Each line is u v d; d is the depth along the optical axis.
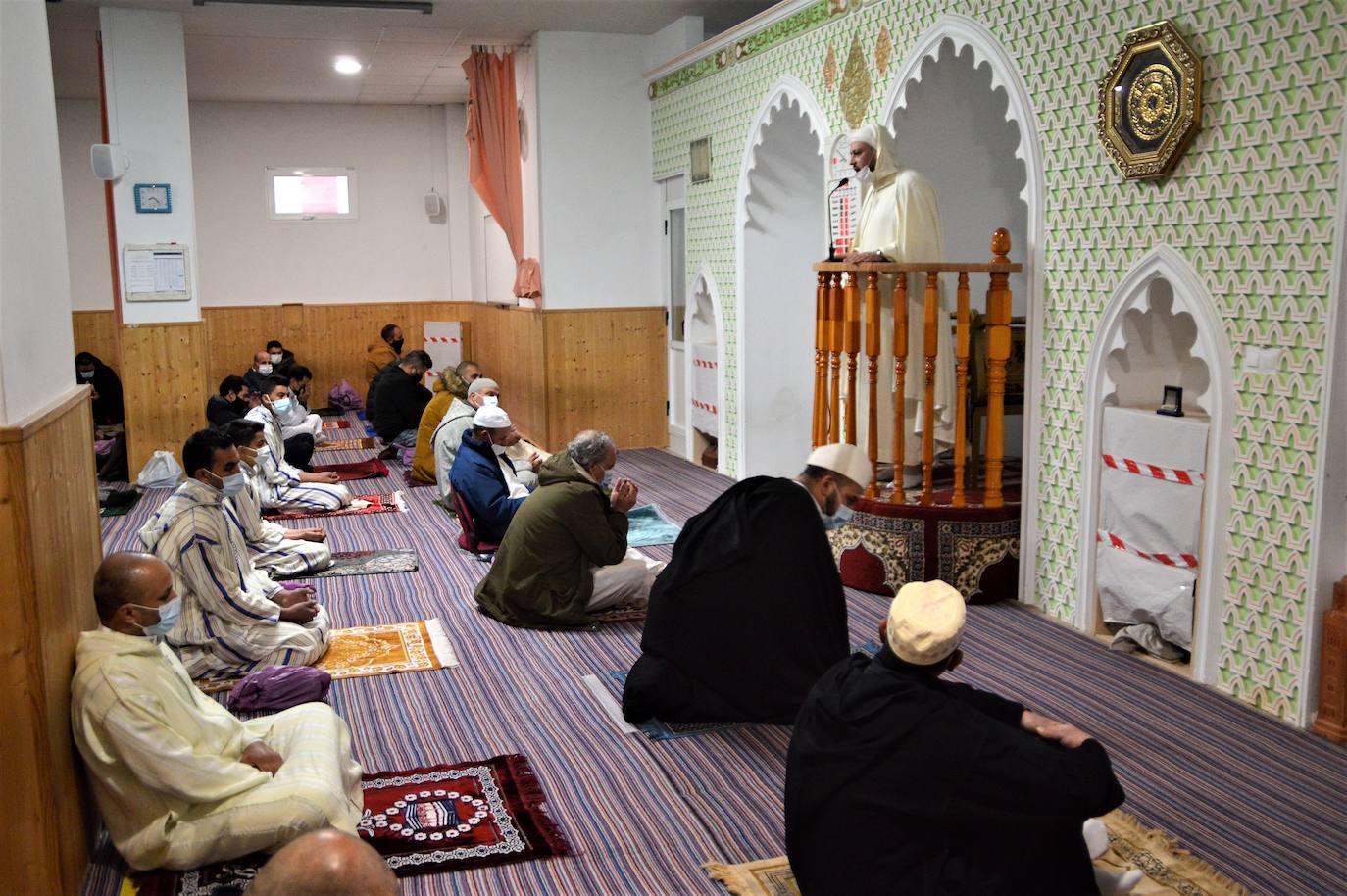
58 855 2.49
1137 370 4.41
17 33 2.66
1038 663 4.19
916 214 5.14
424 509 7.19
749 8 8.10
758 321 7.65
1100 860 2.78
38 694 2.43
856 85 5.98
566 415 9.27
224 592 4.05
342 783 2.97
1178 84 3.83
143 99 8.09
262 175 12.22
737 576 3.56
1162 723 3.62
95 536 3.17
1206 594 3.91
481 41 9.15
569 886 2.72
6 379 2.39
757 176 7.44
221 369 12.30
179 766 2.65
